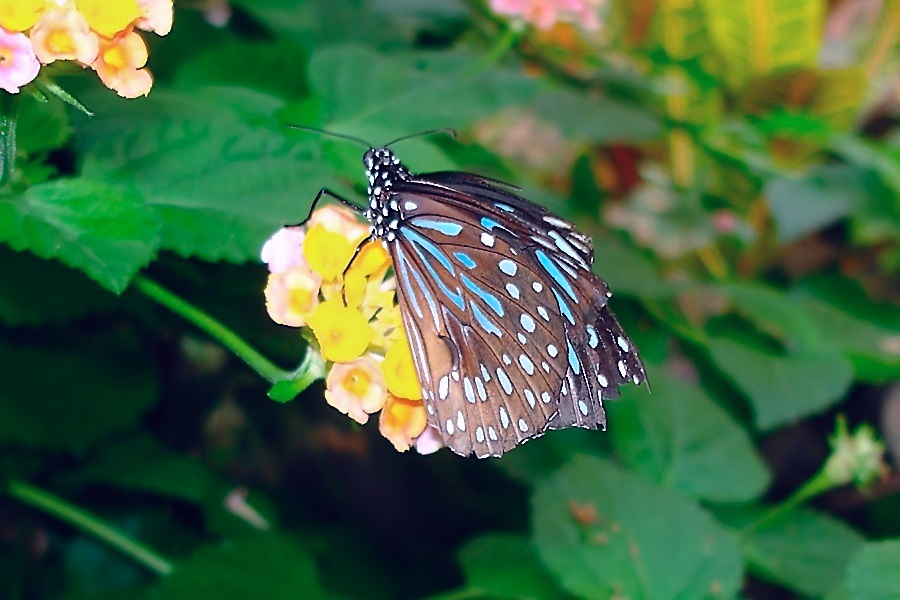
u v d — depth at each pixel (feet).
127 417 1.08
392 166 0.87
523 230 0.87
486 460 1.23
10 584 1.09
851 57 1.47
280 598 0.97
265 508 1.14
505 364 0.87
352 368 0.84
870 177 1.29
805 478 1.45
